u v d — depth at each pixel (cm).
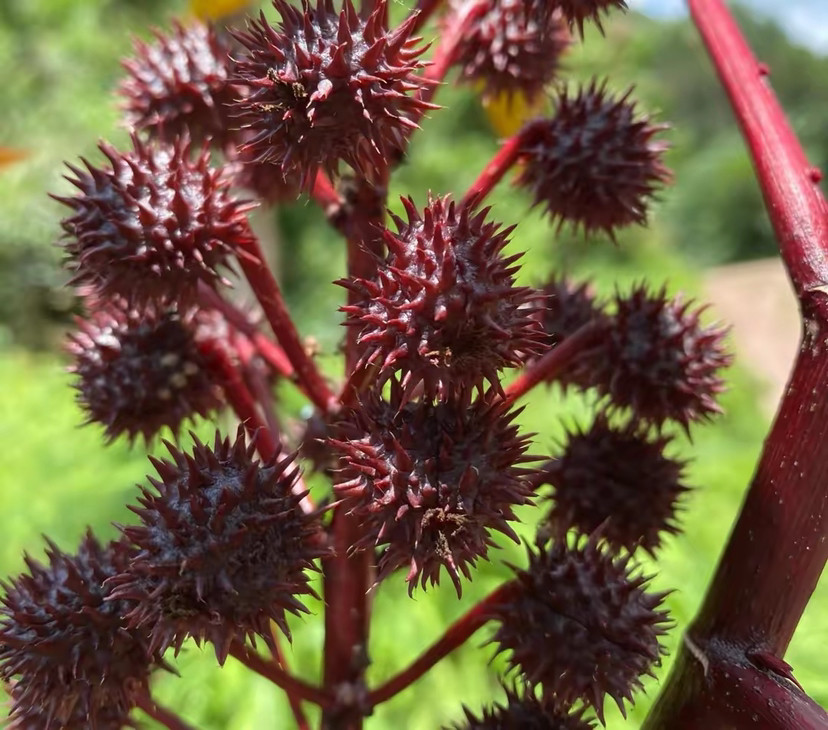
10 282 111
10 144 108
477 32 25
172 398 24
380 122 20
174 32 25
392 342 20
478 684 41
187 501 20
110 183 22
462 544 20
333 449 21
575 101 24
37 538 52
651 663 21
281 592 20
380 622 44
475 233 20
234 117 21
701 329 24
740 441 84
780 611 19
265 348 24
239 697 40
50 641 21
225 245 22
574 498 24
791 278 20
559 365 24
